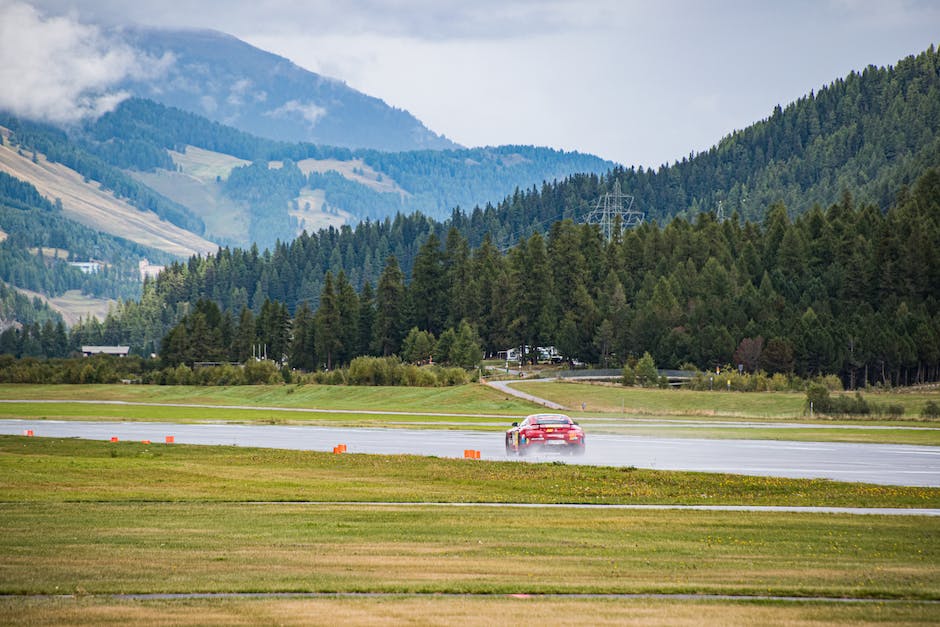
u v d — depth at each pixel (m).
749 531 97.62
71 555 81.31
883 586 73.25
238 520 102.50
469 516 106.56
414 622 61.38
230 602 66.12
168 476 145.75
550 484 138.88
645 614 64.06
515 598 68.44
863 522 103.81
